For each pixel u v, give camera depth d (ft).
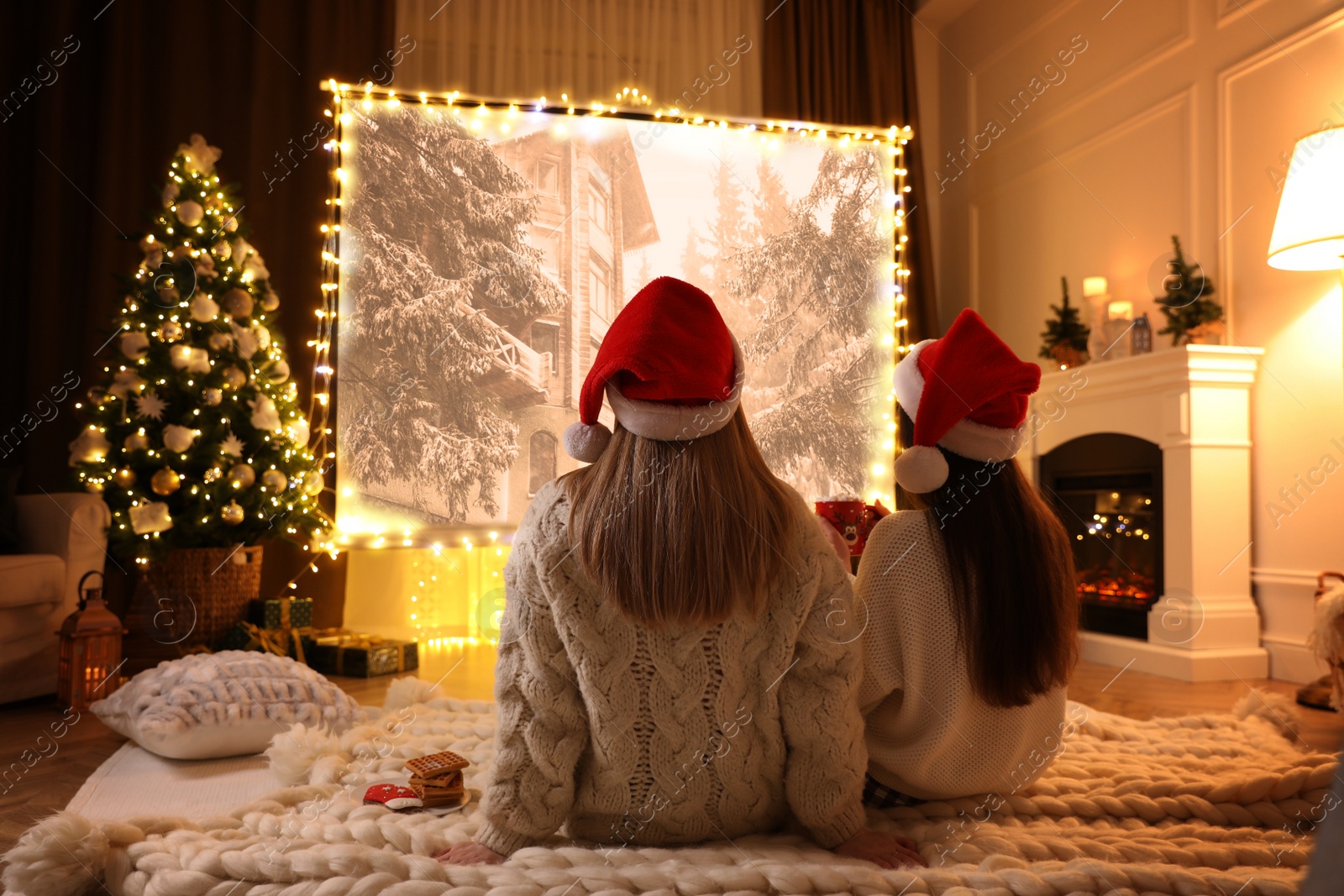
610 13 14.49
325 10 13.11
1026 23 14.20
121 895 3.54
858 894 3.14
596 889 3.08
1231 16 10.72
